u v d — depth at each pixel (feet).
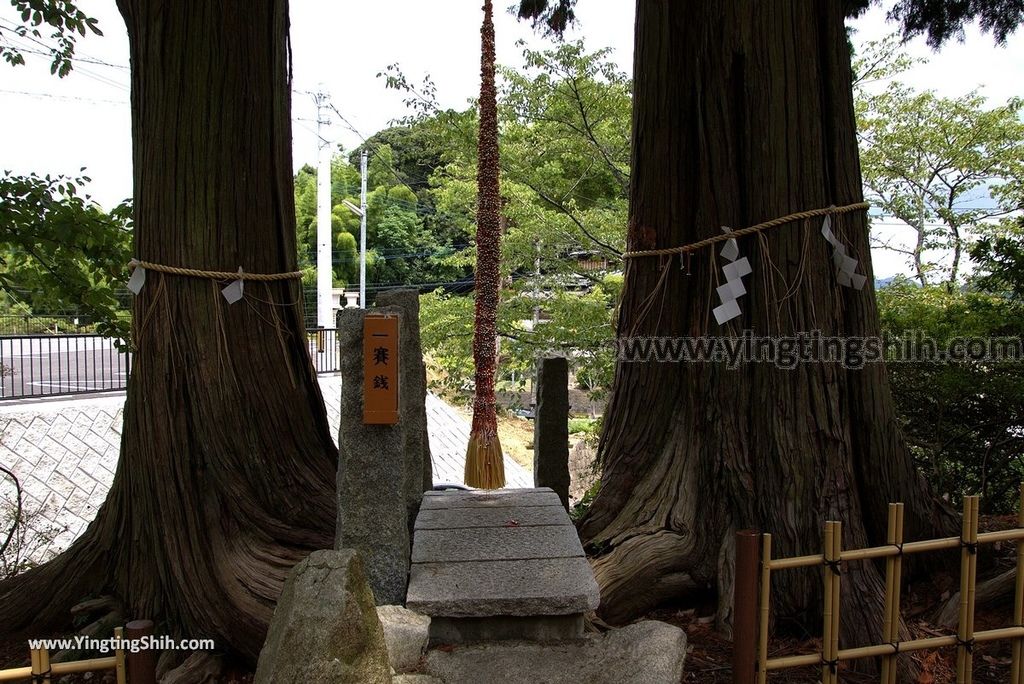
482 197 12.36
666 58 12.07
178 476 10.54
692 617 10.93
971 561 7.76
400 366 9.71
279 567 10.64
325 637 6.38
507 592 8.92
